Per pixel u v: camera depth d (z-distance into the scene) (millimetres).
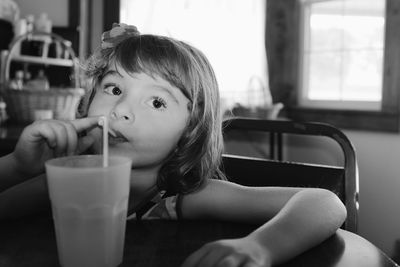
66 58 2283
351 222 915
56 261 446
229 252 384
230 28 2438
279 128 1167
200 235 547
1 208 676
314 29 2422
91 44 2615
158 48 662
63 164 421
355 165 1000
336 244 504
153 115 631
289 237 448
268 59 2439
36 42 2145
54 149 614
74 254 401
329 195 586
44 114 1786
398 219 2078
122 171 401
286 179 1021
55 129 598
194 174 734
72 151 612
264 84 2461
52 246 492
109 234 406
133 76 634
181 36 2461
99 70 703
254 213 648
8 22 2127
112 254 415
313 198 557
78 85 1996
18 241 511
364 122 2148
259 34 2439
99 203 391
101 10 2627
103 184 388
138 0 2512
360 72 2289
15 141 1398
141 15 2508
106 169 388
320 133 1092
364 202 2170
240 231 570
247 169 1073
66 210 391
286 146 2383
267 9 2414
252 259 381
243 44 2438
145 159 648
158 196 756
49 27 2232
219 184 722
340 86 2361
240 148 2496
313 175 996
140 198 730
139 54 644
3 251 476
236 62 2443
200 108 709
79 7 2477
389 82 2074
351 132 2207
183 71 660
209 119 733
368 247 497
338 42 2355
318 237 485
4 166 633
